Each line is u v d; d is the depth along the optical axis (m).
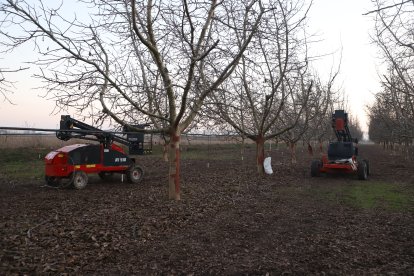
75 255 6.11
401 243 6.99
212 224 8.26
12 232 7.28
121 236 7.16
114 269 5.62
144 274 5.47
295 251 6.52
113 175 16.52
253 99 15.98
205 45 9.48
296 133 24.11
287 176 17.09
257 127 16.53
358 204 10.73
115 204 10.15
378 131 41.94
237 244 6.89
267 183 14.67
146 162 23.89
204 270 5.63
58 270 5.46
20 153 25.64
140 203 10.18
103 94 9.02
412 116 16.70
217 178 15.91
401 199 11.47
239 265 5.83
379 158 32.56
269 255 6.30
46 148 28.20
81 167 13.43
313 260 6.06
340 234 7.60
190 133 13.51
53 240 6.81
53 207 9.87
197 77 9.73
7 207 9.91
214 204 10.30
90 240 6.88
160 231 7.57
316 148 49.91
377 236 7.46
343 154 17.05
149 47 8.91
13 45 7.71
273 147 50.78
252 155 32.44
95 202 10.53
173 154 10.45
